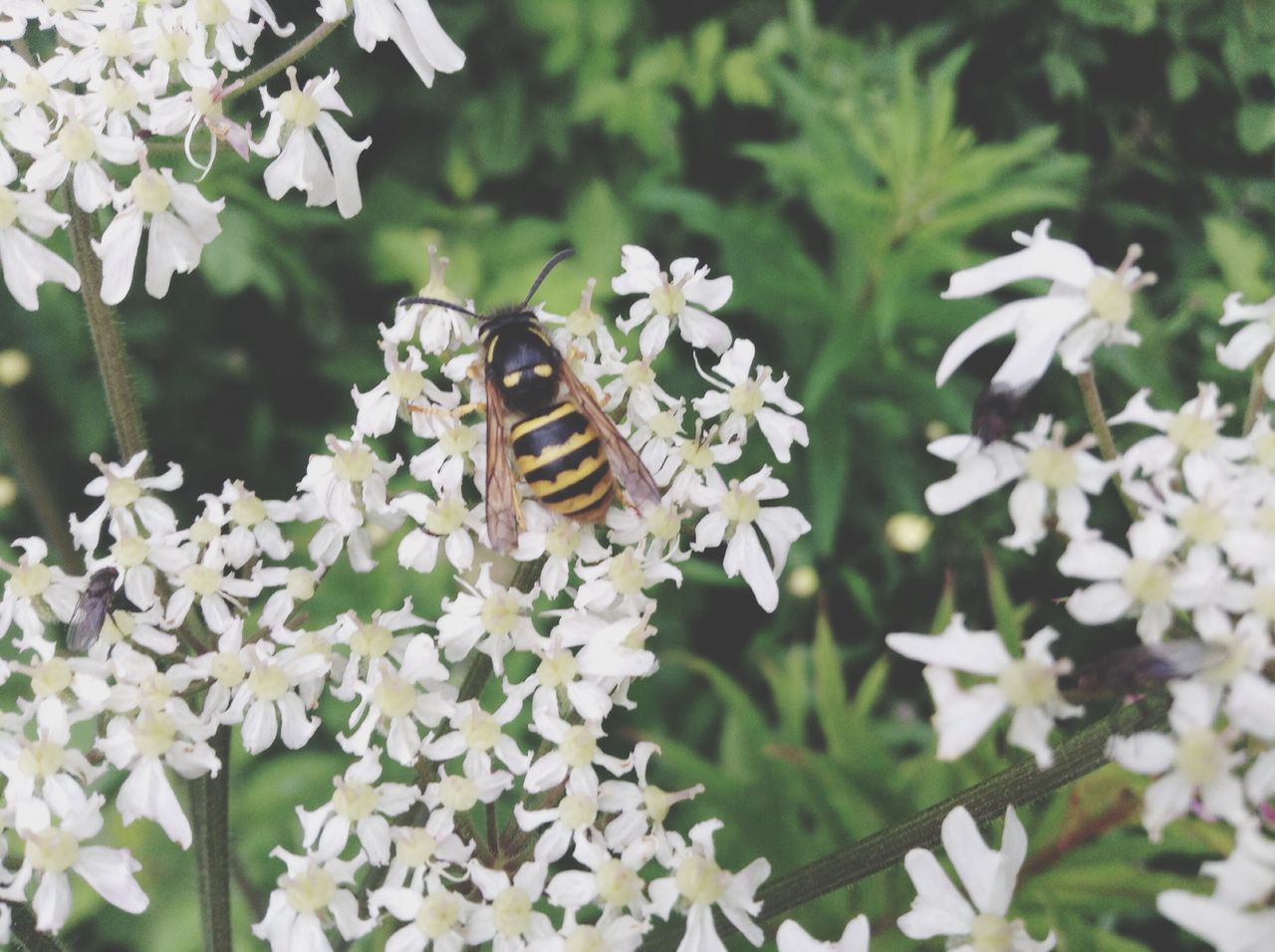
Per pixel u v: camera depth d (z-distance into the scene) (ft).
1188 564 0.22
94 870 0.24
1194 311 0.52
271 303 0.56
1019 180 0.51
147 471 0.29
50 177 0.26
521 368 0.27
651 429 0.27
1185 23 0.58
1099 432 0.23
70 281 0.27
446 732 0.26
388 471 0.27
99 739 0.25
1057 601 0.23
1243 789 0.21
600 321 0.28
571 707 0.25
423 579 0.42
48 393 0.52
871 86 0.59
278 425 0.56
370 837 0.24
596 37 0.58
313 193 0.28
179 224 0.27
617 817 0.25
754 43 0.63
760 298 0.49
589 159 0.61
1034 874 0.33
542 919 0.24
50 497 0.37
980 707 0.21
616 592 0.26
